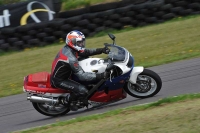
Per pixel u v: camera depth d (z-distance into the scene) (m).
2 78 39.00
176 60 36.16
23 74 39.25
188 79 29.84
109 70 23.91
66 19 47.72
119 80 24.72
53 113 25.83
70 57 24.23
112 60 24.78
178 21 48.34
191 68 32.66
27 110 28.56
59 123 22.16
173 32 44.72
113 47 25.41
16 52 46.69
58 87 24.86
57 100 25.06
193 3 49.16
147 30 46.91
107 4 50.59
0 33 46.59
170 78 31.03
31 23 48.19
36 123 24.97
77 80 24.94
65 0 54.84
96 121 21.20
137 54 40.19
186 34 43.44
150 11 48.94
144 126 18.67
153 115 20.06
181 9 49.34
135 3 50.94
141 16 48.94
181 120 18.59
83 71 24.42
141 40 44.06
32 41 47.09
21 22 47.94
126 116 21.12
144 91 25.61
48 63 41.28
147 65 35.91
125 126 19.12
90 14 48.16
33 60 42.97
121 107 24.80
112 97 25.30
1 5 49.53
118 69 24.48
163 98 24.48
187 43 40.72
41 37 47.34
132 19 48.97
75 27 47.94
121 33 47.59
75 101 25.03
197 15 49.31
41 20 48.62
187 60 35.50
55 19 48.34
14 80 37.75
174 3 49.19
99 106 25.47
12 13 47.84
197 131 17.31
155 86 25.58
